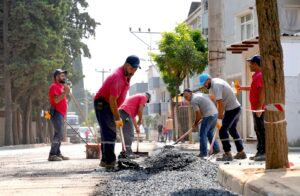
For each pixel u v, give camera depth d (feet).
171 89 88.63
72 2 124.98
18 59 95.25
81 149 57.16
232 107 28.37
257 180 14.03
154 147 52.60
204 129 31.19
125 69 23.85
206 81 28.55
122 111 32.09
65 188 17.47
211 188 15.76
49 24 103.19
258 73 27.25
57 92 32.65
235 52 58.13
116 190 16.07
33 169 25.95
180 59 73.82
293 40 46.68
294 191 12.09
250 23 68.13
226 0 76.84
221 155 31.78
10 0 95.50
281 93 15.83
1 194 16.21
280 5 53.36
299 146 46.52
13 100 102.37
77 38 122.83
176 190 15.35
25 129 107.76
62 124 33.04
